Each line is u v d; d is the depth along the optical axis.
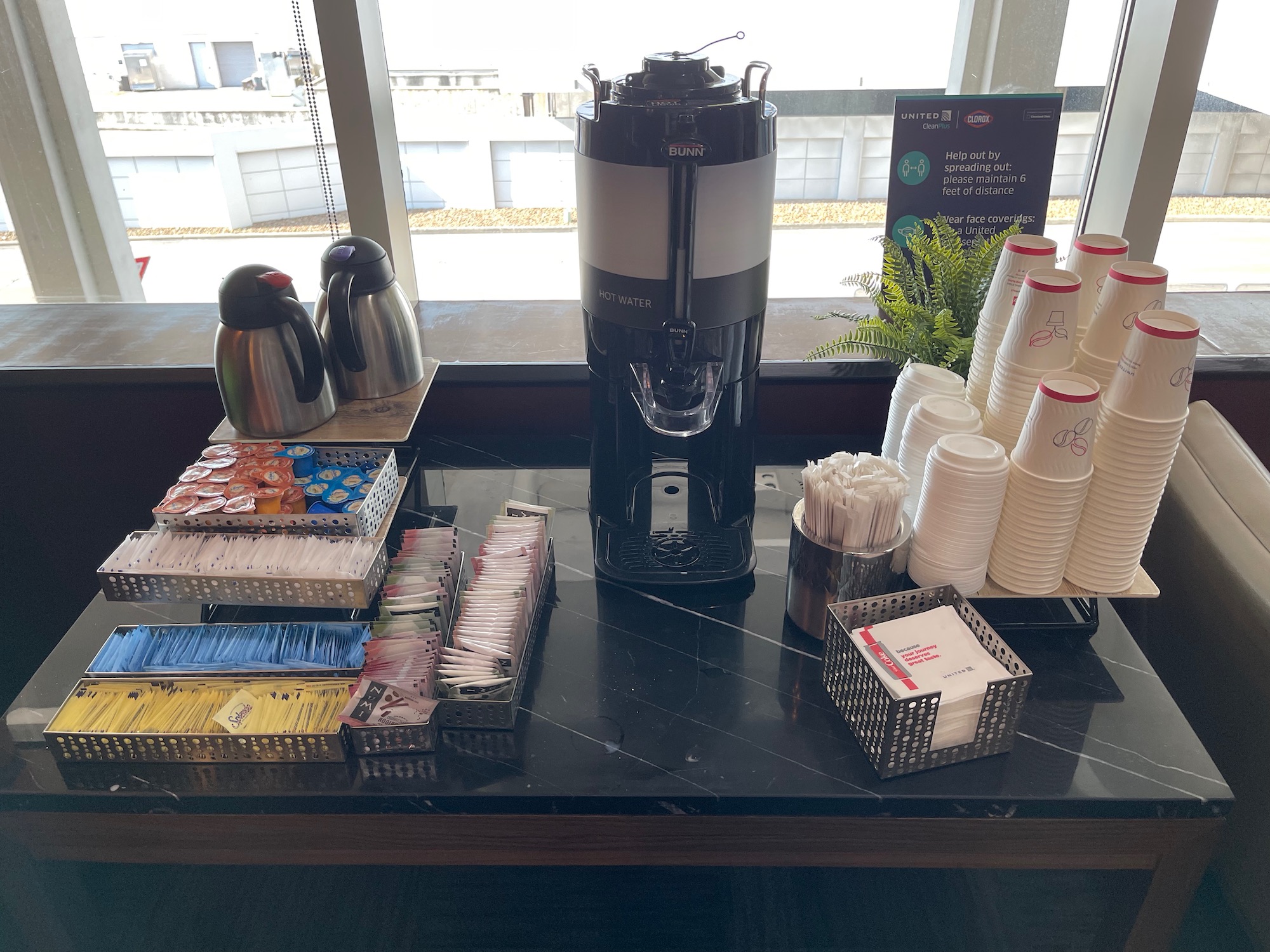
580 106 1.06
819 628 1.08
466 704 0.95
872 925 1.25
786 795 0.89
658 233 0.99
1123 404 0.96
